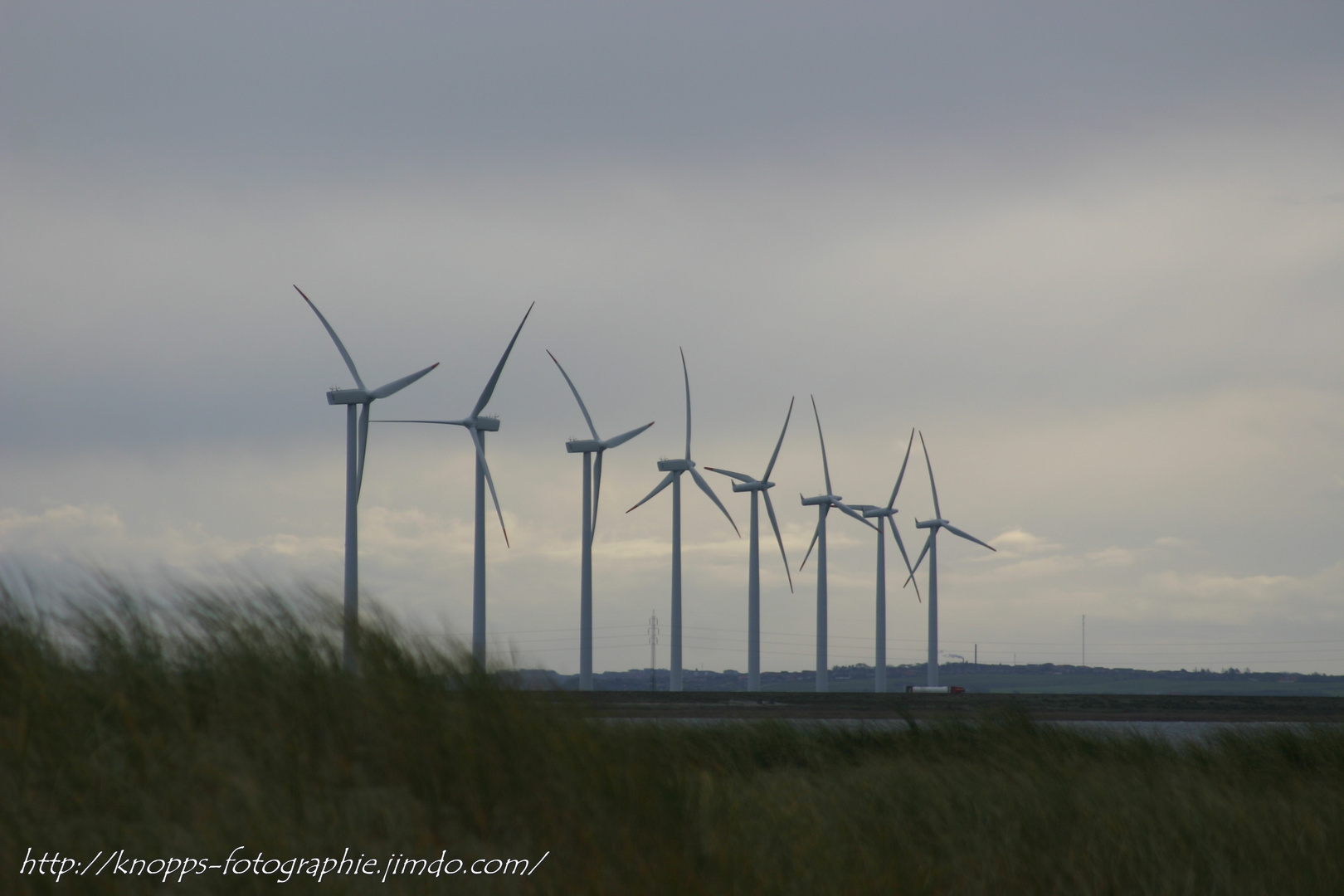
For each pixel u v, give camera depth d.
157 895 5.41
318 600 7.95
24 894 5.20
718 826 7.78
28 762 6.08
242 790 6.05
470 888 5.86
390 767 6.83
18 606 7.38
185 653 7.43
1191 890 8.32
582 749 7.29
